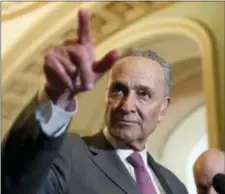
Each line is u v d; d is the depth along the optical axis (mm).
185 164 8711
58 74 1061
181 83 7348
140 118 1550
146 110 1546
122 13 6102
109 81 1598
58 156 1436
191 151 8703
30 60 6781
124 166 1559
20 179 1169
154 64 1590
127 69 1558
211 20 5359
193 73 7055
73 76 1064
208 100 5043
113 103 1561
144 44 6199
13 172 1171
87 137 1683
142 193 1540
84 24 1072
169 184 1803
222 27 5238
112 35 6340
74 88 1081
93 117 7277
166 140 8555
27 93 7125
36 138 1154
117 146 1615
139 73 1554
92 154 1573
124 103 1533
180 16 5688
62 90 1117
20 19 6645
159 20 5875
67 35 6598
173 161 8648
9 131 1202
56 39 6602
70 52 1061
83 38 1078
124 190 1476
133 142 1608
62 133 1179
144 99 1552
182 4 5680
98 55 6281
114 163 1560
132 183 1510
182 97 7711
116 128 1569
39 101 1167
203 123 8336
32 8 6504
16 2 6484
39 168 1170
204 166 1989
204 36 5340
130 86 1546
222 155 2025
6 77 6895
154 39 6059
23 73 6918
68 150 1494
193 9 5559
